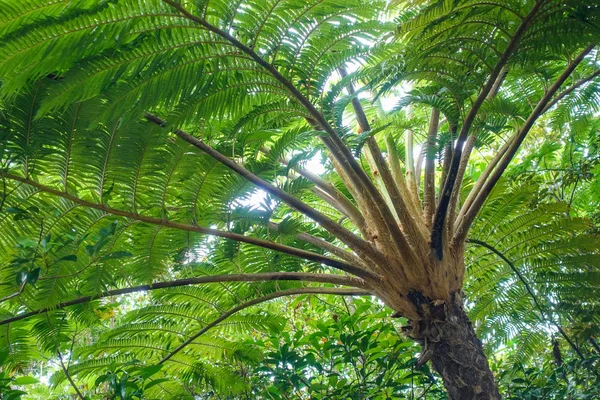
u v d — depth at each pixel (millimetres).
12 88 1813
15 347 2703
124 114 2029
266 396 2604
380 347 2676
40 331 2645
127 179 2297
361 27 2092
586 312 3033
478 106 2111
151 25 1815
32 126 2102
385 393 2717
